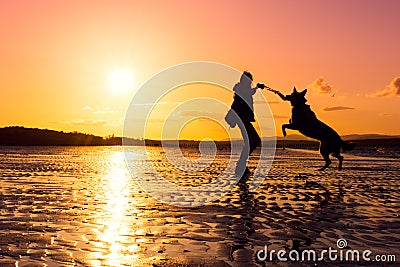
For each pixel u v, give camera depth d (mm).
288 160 36625
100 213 11477
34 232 9188
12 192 15586
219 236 8914
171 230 9461
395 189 16344
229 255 7594
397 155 46781
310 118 21281
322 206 12492
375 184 18047
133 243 8367
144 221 10422
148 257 7477
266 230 9430
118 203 13234
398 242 8422
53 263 7102
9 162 35062
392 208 12109
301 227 9703
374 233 9117
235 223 10148
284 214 11250
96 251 7809
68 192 15758
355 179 20078
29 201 13508
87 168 29188
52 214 11273
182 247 8102
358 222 10211
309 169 26266
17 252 7680
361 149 67500
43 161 37562
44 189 16547
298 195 14828
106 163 36406
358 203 13000
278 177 21203
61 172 25172
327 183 18422
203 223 10188
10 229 9461
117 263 7160
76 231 9320
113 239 8664
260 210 11891
